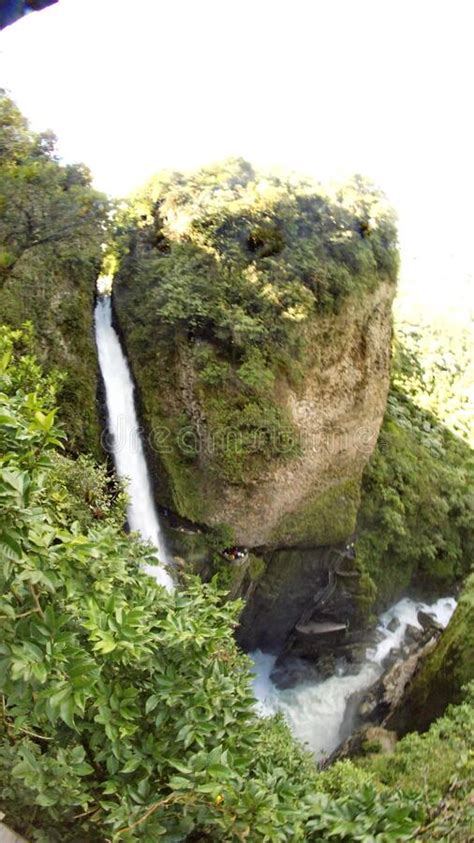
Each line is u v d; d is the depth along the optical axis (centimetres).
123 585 377
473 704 819
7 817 318
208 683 346
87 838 333
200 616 385
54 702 267
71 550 306
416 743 762
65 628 318
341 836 308
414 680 1062
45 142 1016
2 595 275
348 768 691
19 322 1007
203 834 340
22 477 272
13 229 987
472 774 633
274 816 298
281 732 628
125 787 305
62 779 294
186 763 307
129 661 321
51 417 323
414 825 306
